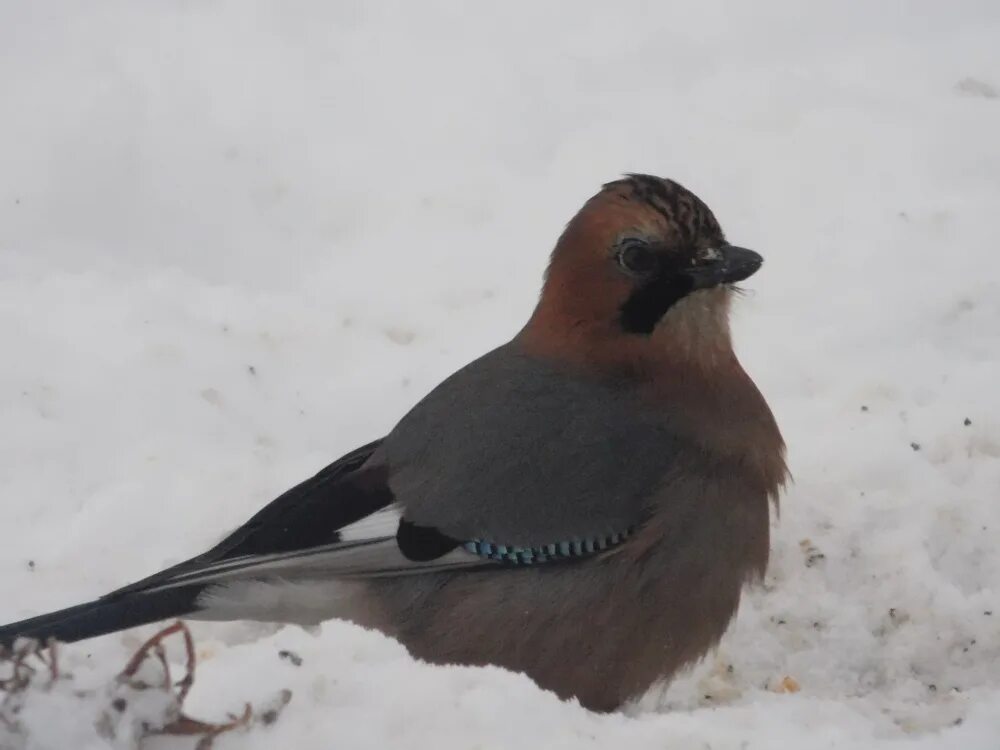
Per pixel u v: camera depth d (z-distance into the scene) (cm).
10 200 1393
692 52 1612
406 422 971
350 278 1336
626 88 1556
